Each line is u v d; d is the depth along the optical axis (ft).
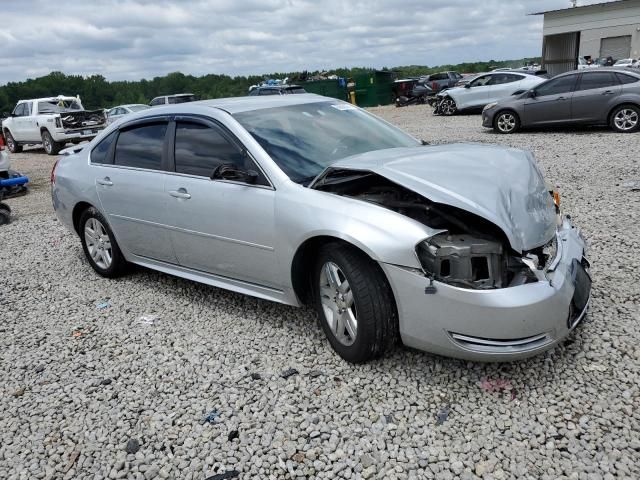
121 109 75.25
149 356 12.34
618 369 10.33
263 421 9.72
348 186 11.87
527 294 9.29
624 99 39.45
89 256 17.93
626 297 13.12
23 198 35.17
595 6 84.58
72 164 17.97
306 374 11.01
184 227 13.89
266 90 81.71
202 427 9.70
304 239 11.07
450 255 9.48
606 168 27.81
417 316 9.79
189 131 14.15
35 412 10.61
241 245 12.55
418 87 101.40
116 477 8.73
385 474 8.30
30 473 8.99
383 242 9.83
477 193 9.95
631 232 17.72
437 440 8.91
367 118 15.55
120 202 15.71
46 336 13.88
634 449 8.36
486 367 10.71
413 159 11.39
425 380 10.47
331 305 11.28
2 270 19.58
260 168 12.25
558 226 11.78
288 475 8.46
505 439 8.80
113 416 10.25
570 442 8.60
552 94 42.96
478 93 64.90
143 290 16.44
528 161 11.78
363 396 10.12
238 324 13.52
